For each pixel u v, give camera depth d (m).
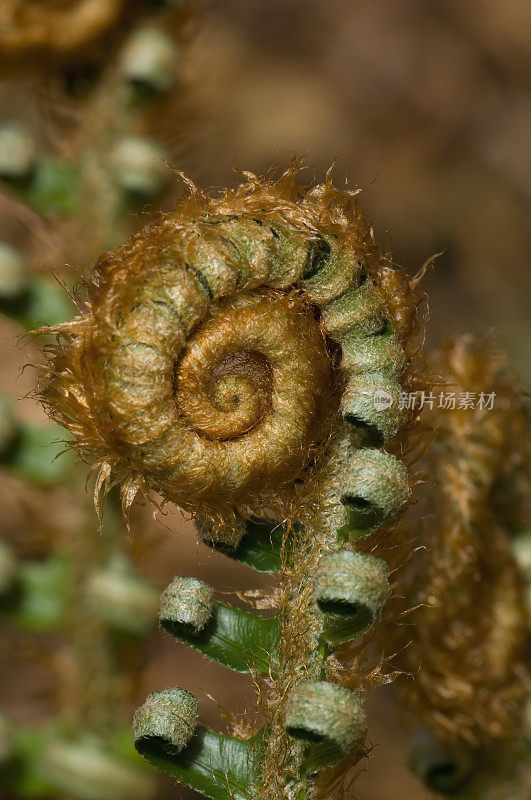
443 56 0.95
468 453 0.34
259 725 0.31
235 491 0.30
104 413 0.30
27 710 0.46
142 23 0.39
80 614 0.37
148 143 0.38
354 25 0.95
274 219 0.30
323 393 0.30
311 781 0.30
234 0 0.94
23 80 0.39
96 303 0.30
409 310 0.30
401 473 0.29
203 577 0.39
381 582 0.29
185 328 0.30
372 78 0.93
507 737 0.34
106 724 0.37
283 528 0.31
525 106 0.94
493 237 0.86
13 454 0.38
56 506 0.38
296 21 0.95
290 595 0.30
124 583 0.37
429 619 0.34
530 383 0.35
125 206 0.38
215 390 0.30
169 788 0.37
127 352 0.29
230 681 0.47
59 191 0.38
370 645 0.31
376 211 0.86
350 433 0.30
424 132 0.91
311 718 0.29
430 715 0.34
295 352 0.30
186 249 0.30
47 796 0.37
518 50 0.96
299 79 0.91
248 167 0.83
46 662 0.38
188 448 0.30
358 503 0.29
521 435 0.34
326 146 0.87
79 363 0.30
